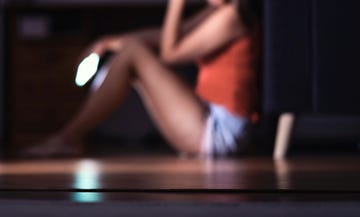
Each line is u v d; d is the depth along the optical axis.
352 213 0.73
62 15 3.67
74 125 2.35
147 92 2.32
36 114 3.60
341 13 1.67
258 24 2.28
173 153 2.49
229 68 2.26
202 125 2.26
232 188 0.93
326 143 2.70
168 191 0.90
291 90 1.73
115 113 3.86
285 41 1.72
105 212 0.74
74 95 3.56
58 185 1.00
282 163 1.76
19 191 0.91
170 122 2.28
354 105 1.69
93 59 2.55
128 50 2.31
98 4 3.54
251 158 2.08
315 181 1.08
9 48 3.66
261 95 2.30
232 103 2.26
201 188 0.93
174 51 2.28
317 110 1.71
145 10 3.61
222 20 2.24
